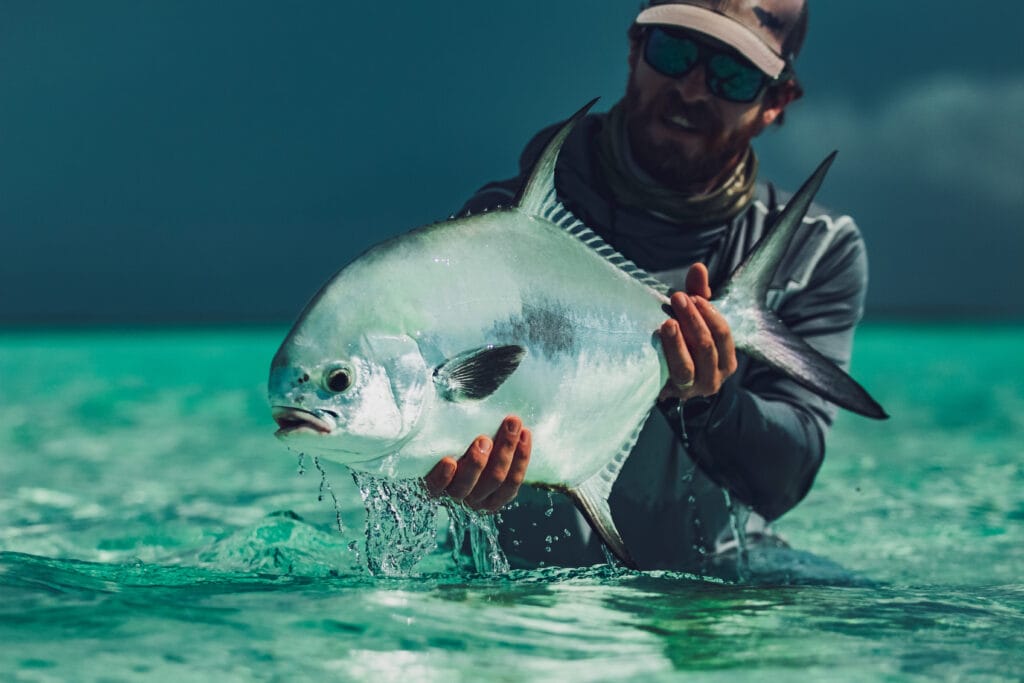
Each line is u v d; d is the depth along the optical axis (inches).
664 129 134.3
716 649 85.7
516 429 96.4
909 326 1274.6
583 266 104.0
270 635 83.5
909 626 94.3
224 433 331.9
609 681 77.4
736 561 141.1
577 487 106.5
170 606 89.9
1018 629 94.0
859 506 204.4
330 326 91.4
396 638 84.4
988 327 1231.5
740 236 142.0
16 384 529.7
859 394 113.3
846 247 146.3
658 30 134.5
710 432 126.9
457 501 100.2
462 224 98.5
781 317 145.2
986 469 252.7
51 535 167.3
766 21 137.8
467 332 95.5
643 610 97.3
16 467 256.1
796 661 82.8
